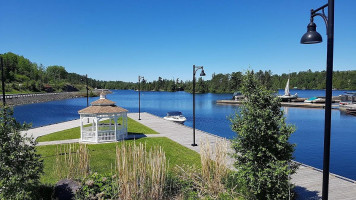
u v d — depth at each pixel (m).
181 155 14.00
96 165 12.22
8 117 6.07
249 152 7.05
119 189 7.07
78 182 7.84
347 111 43.03
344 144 21.70
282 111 7.15
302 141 22.91
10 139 5.93
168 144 16.94
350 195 8.35
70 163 8.73
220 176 8.05
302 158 17.53
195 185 8.41
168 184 8.12
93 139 17.72
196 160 12.93
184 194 7.77
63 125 26.19
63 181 7.86
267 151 6.77
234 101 68.06
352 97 54.69
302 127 30.14
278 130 7.05
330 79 4.71
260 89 7.25
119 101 86.12
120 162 7.31
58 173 9.62
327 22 4.71
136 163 7.18
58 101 84.56
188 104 71.31
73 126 25.45
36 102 76.94
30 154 6.12
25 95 73.25
